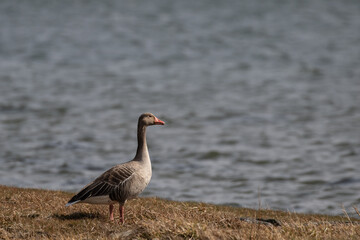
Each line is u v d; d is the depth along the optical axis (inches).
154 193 955.3
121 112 1932.8
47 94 2230.6
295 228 472.1
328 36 4581.7
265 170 1203.2
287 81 2672.2
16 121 1692.9
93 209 540.4
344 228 474.6
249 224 482.3
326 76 2797.7
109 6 7249.0
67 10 6732.3
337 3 7504.9
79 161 1214.3
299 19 5851.4
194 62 3395.7
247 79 2760.8
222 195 961.5
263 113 1940.2
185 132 1647.4
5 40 4188.0
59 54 3609.7
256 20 5787.4
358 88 2422.5
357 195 976.3
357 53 3639.3
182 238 432.8
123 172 475.8
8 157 1221.7
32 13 6333.7
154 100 2198.6
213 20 5797.2
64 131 1572.3
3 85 2417.6
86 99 2161.7
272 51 3816.4
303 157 1330.0
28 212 509.7
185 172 1167.6
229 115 1915.6
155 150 1401.3
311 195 978.7
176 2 7790.4
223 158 1321.4
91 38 4490.7
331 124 1733.5
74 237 436.5
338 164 1253.1
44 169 1115.9
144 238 438.3
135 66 3203.7
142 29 5128.0
